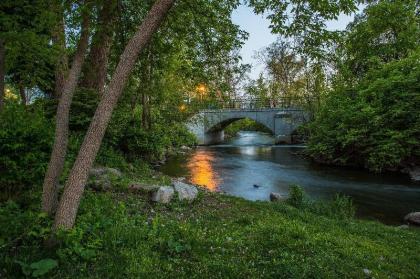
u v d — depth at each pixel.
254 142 56.88
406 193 18.47
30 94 24.91
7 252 5.42
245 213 10.09
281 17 9.10
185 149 41.94
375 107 27.09
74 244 5.66
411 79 25.39
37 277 4.88
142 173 16.17
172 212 9.45
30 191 8.21
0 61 10.52
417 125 24.11
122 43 11.35
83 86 16.95
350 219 11.69
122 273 5.24
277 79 51.62
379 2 38.56
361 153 27.06
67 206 5.84
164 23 12.90
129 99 21.12
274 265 5.97
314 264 6.19
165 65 17.53
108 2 8.87
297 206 12.59
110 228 6.72
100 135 5.93
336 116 30.28
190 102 29.48
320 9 8.62
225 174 24.77
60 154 6.60
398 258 7.36
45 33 11.59
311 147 33.78
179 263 5.83
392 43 39.06
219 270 5.66
